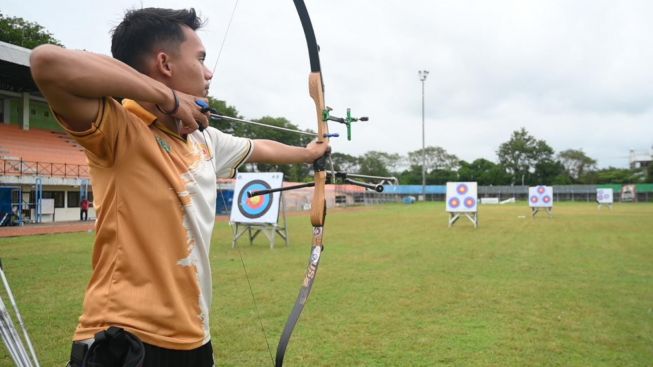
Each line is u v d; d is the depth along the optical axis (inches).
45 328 130.5
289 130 58.1
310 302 165.3
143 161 40.1
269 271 228.4
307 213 940.0
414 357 112.7
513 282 201.8
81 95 34.2
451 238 394.0
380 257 278.2
